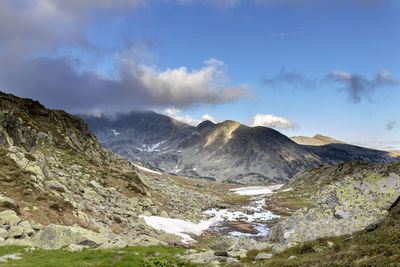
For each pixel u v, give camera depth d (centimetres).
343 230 2258
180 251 2806
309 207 2781
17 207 3522
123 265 1959
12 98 9538
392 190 2298
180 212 8294
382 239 1627
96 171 8200
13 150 5125
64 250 2506
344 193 2588
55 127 9719
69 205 4303
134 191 8088
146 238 4244
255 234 6200
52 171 5931
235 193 18838
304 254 1944
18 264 1889
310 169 14700
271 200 11869
